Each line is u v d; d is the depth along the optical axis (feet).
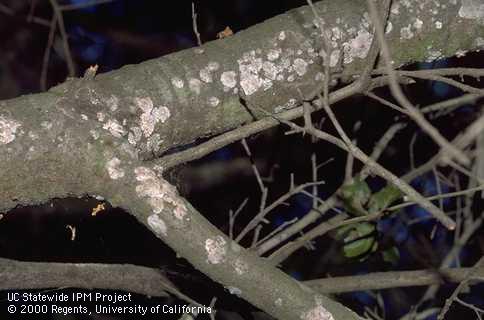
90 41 7.52
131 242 5.21
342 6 4.27
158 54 7.45
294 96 4.23
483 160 3.42
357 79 4.18
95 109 3.96
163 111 4.09
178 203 3.86
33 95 3.93
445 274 4.99
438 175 5.61
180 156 4.10
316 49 4.21
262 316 5.39
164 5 7.35
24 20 7.79
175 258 5.22
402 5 4.27
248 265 3.89
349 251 5.21
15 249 5.45
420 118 3.26
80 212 5.09
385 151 5.90
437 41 4.32
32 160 3.84
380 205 5.18
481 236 6.08
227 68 4.17
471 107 5.72
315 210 5.25
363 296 6.03
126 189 3.87
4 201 3.89
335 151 5.90
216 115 4.18
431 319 5.99
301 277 5.97
